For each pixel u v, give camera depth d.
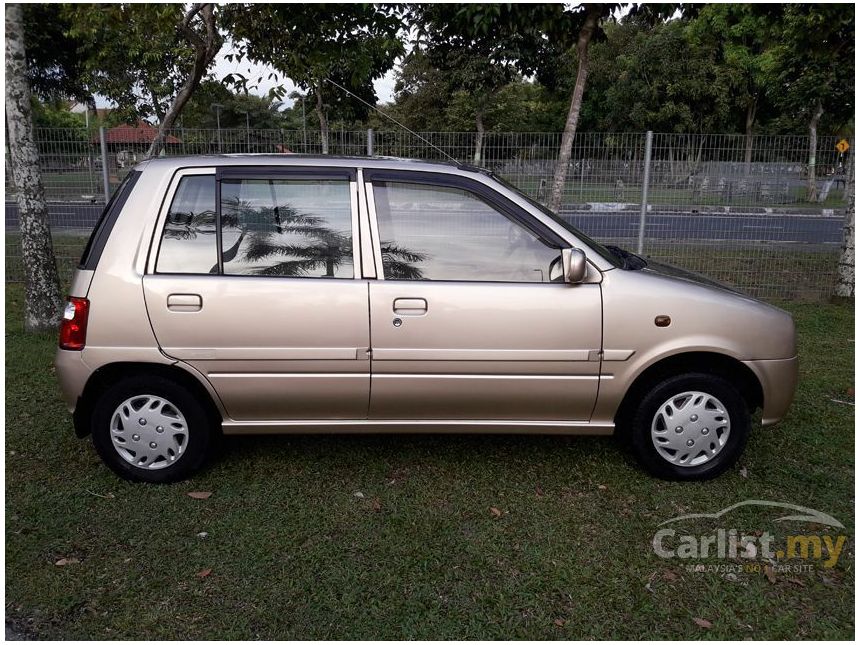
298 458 4.04
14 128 6.41
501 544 3.19
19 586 2.86
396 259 3.55
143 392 3.60
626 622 2.67
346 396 3.58
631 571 2.99
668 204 8.64
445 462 4.01
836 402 5.03
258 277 3.51
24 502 3.53
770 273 8.96
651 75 28.62
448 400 3.60
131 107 12.53
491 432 3.72
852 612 2.74
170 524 3.34
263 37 7.50
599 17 7.17
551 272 3.57
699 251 8.80
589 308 3.52
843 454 4.14
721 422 3.69
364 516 3.42
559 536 3.26
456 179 3.58
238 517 3.40
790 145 8.55
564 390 3.59
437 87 29.91
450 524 3.35
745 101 27.36
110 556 3.07
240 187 3.54
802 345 6.55
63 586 2.86
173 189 3.54
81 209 8.62
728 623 2.67
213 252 3.52
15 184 6.57
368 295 3.49
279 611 2.72
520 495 3.64
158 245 3.51
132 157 8.55
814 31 6.93
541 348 3.53
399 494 3.64
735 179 8.67
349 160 3.63
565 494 3.65
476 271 3.57
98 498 3.58
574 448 4.20
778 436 4.39
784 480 3.81
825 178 8.61
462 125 29.89
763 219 8.80
